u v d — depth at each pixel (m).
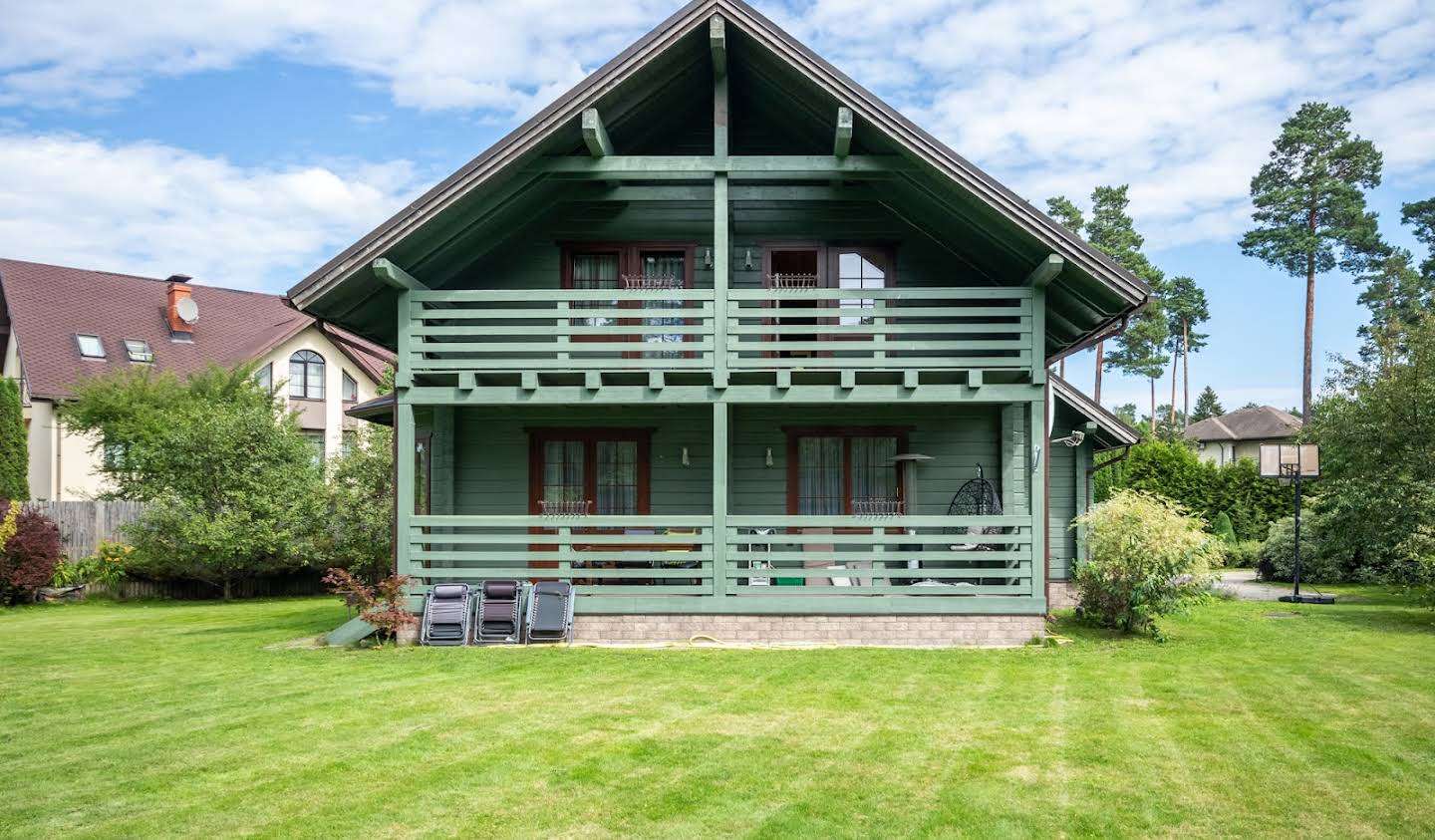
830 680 9.40
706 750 6.89
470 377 12.10
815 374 12.38
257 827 5.45
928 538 11.78
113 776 6.34
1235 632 12.52
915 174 11.76
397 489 12.18
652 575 11.95
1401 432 17.19
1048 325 14.07
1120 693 8.77
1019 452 14.10
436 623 11.76
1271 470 17.30
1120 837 5.31
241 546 20.06
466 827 5.45
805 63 11.34
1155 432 54.84
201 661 10.82
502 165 11.40
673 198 13.37
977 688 9.01
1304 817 5.61
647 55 11.42
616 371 12.06
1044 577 11.68
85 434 27.28
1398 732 7.38
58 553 20.67
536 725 7.59
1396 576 17.22
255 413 21.70
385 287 12.41
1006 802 5.84
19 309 29.39
